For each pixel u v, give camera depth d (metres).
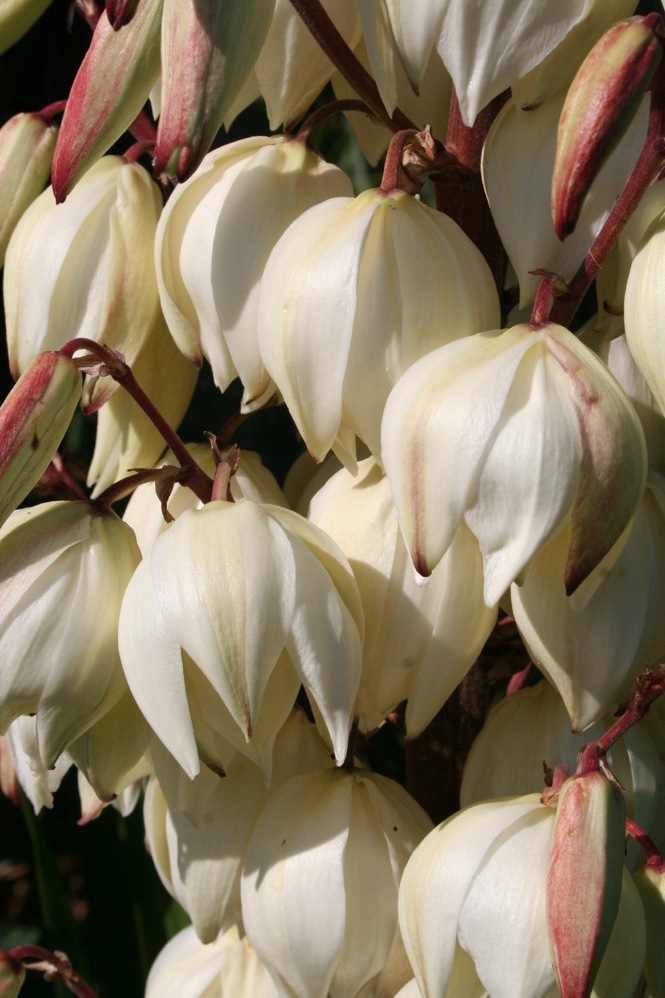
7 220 0.68
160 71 0.62
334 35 0.64
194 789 0.65
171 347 0.67
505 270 0.67
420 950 0.62
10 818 0.98
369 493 0.64
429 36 0.61
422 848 0.62
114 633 0.62
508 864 0.61
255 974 0.69
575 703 0.63
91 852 0.79
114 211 0.66
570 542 0.59
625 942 0.61
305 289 0.61
